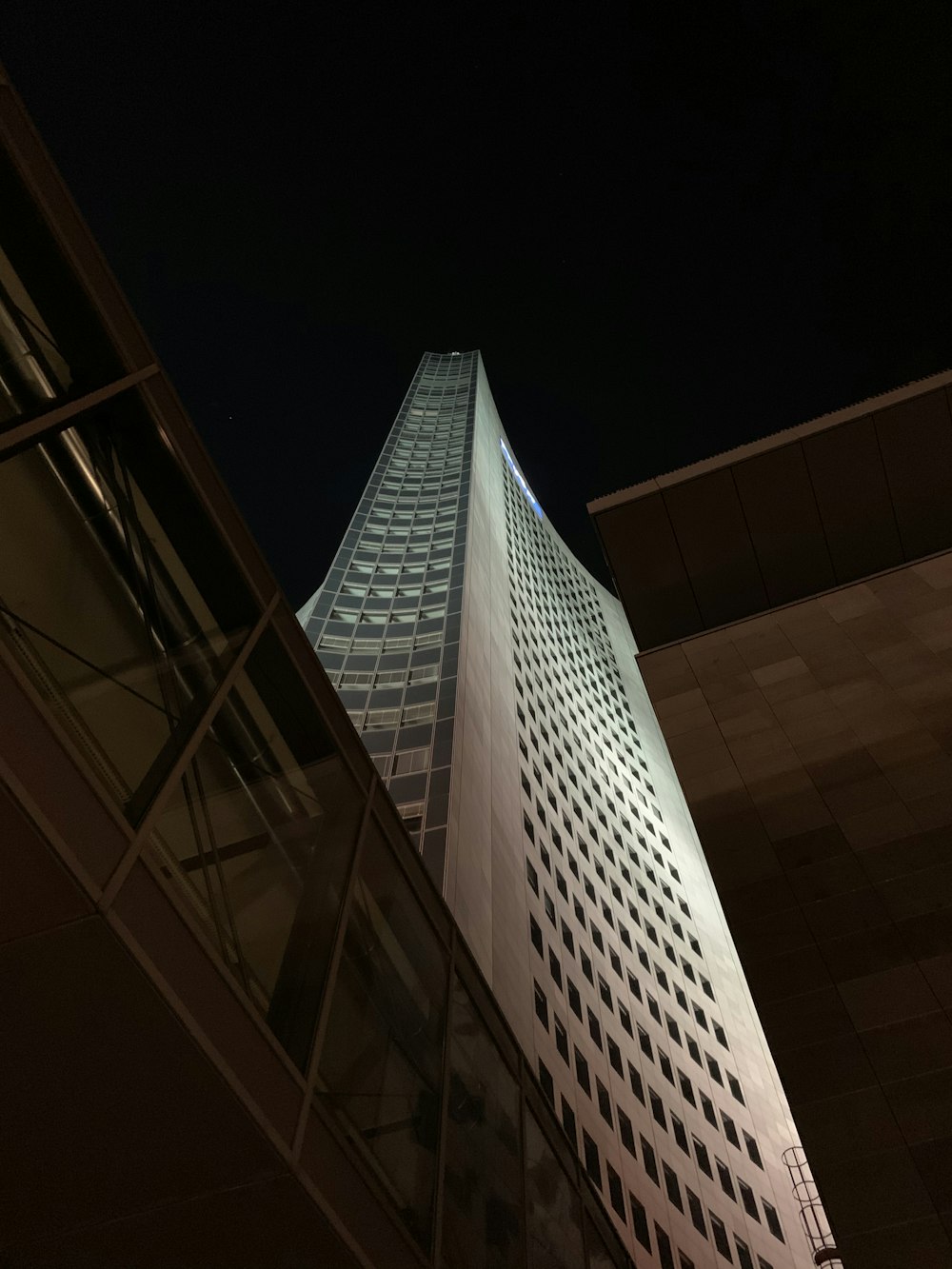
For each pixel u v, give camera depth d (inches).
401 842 509.0
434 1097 418.6
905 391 1204.5
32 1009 229.8
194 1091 244.2
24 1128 241.4
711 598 1223.5
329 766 448.5
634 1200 1336.1
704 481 1240.2
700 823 833.5
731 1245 1466.5
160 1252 263.0
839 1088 569.3
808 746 884.6
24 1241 255.0
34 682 248.4
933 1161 511.5
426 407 5049.2
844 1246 491.8
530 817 2060.8
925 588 1082.1
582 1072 1465.3
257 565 426.3
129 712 288.5
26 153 341.4
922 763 797.9
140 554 337.7
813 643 1064.8
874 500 1195.9
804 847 757.9
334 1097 316.8
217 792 328.5
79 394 330.3
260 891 331.0
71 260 350.9
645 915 2372.0
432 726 1844.2
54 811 221.6
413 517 3314.5
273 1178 257.3
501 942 1434.5
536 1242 483.8
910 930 649.6
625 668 4557.1
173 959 246.2
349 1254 274.5
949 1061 557.6
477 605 2625.5
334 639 2311.8
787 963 663.8
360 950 398.0
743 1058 2160.4
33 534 279.3
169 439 379.9
